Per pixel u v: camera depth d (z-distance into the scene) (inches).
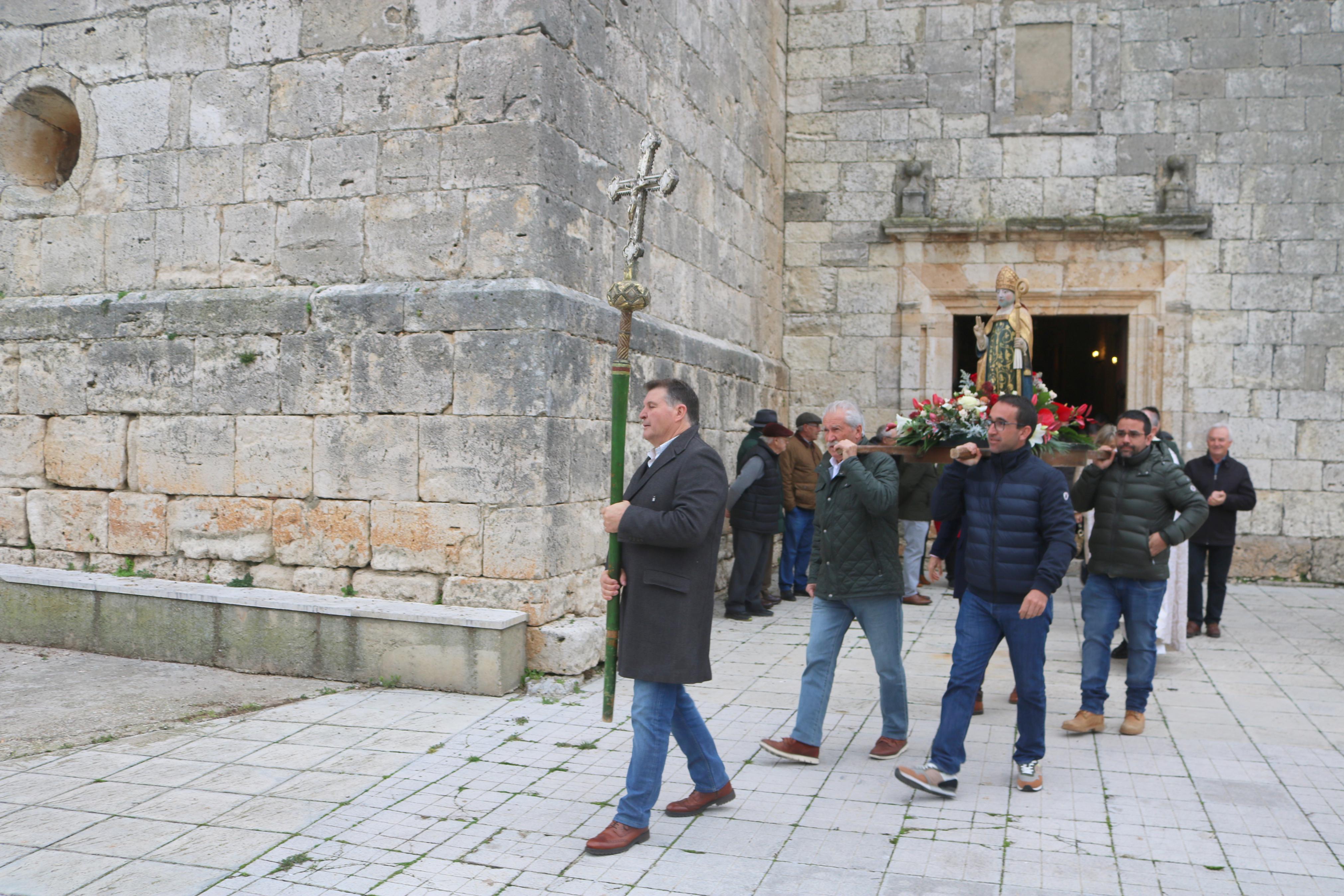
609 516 139.3
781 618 318.7
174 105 258.2
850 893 126.0
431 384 231.1
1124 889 127.2
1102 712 195.3
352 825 146.9
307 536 242.1
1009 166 413.4
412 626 222.5
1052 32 410.9
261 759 175.5
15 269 275.1
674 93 303.4
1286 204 391.9
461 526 229.0
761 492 316.5
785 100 431.8
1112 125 405.4
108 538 261.7
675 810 150.9
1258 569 393.4
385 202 238.8
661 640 137.9
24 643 259.1
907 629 299.6
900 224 415.5
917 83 421.4
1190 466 299.0
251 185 251.0
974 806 156.2
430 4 234.5
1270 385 392.8
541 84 226.7
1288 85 391.5
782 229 430.0
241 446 248.1
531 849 139.1
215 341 250.4
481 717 201.0
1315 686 234.8
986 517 164.9
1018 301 264.7
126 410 259.4
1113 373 473.7
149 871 131.2
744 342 376.5
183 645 242.4
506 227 228.2
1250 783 167.3
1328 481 389.1
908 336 421.7
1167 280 398.9
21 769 168.9
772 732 195.3
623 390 141.9
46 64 271.0
